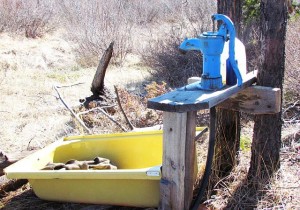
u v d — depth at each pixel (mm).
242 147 3830
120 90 5242
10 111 5496
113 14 9938
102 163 3371
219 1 3410
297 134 4070
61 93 6309
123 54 8469
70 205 3174
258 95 2990
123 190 2955
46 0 11383
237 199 3078
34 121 5160
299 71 5016
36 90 6410
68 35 9820
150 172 2744
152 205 2957
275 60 3025
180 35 8102
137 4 11922
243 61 3074
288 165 3498
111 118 4520
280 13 2961
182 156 2658
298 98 4914
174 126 2609
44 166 3352
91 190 3027
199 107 2473
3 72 7219
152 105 2566
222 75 2967
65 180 3051
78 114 4703
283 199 3043
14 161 3467
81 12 10273
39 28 10062
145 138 3512
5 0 10352
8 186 3525
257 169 3186
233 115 3320
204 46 2693
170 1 12320
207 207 3031
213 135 2770
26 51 8438
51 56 8367
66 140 3654
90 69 7832
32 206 3242
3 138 4672
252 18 6273
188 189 2777
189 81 3350
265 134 3158
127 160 3543
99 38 8383
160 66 7137
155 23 11445
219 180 3238
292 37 5367
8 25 10016
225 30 2725
